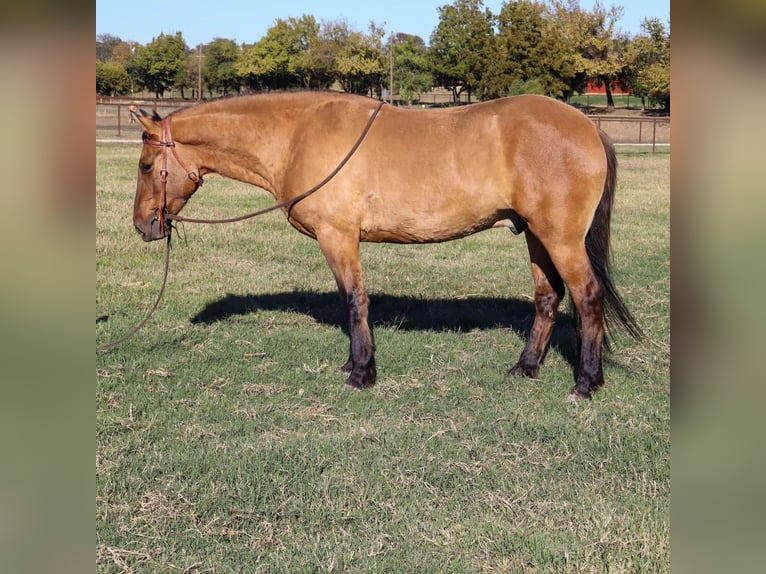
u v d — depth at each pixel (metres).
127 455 4.45
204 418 5.03
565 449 4.50
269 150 5.68
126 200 14.00
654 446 4.45
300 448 4.49
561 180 4.97
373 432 4.73
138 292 8.19
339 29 52.16
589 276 5.16
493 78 41.00
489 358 6.21
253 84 56.44
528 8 41.25
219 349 6.43
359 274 5.58
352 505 3.91
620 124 41.41
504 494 4.02
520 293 8.46
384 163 5.32
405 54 51.38
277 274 9.16
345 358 6.27
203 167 5.84
